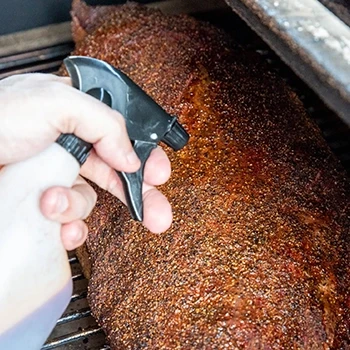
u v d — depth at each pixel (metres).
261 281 0.51
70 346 0.63
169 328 0.51
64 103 0.40
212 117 0.61
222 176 0.57
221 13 0.90
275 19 0.46
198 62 0.67
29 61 0.87
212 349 0.48
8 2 0.87
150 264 0.54
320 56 0.43
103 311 0.56
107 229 0.59
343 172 0.62
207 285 0.51
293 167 0.58
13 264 0.40
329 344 0.50
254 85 0.66
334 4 0.47
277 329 0.49
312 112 0.79
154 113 0.43
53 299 0.43
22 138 0.41
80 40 0.79
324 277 0.52
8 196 0.41
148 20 0.73
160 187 0.57
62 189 0.41
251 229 0.53
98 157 0.46
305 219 0.55
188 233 0.54
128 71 0.68
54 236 0.42
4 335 0.42
